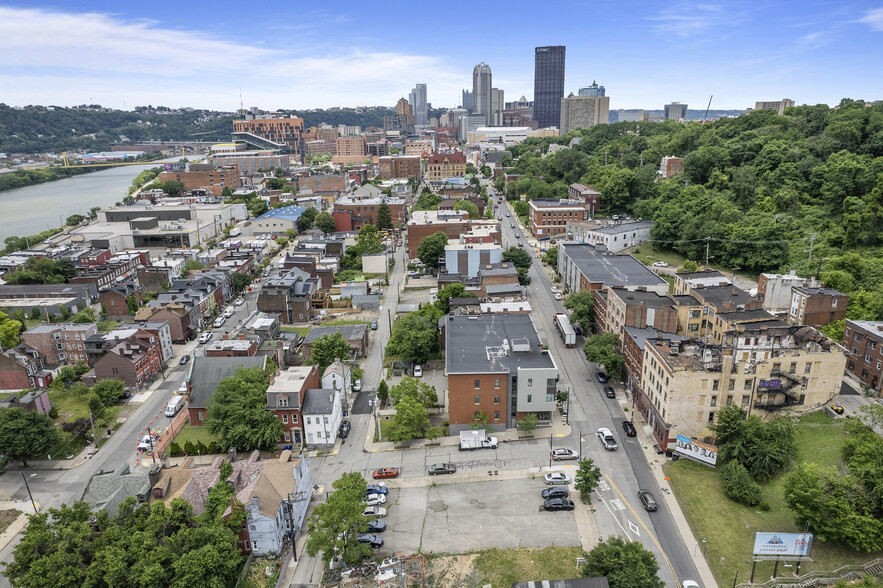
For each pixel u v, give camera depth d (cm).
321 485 8581
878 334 10262
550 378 9612
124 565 6059
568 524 7600
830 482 6919
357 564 7006
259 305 15112
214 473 7806
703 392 8844
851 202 16762
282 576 6875
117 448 9806
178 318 13850
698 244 18538
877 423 8406
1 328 13738
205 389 10312
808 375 9238
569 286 16662
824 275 13888
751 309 11412
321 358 11762
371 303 16038
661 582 6047
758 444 8256
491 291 14562
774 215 17738
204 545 6344
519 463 8981
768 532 7206
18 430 8975
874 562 6638
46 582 5909
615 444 9206
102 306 15738
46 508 8294
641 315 11306
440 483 8562
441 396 11256
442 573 6812
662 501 7981
